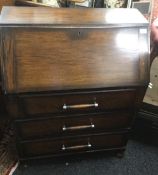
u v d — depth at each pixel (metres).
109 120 1.26
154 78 1.44
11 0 1.46
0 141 1.53
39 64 1.03
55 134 1.25
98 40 1.07
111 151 1.46
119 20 1.12
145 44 1.11
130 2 1.37
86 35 1.06
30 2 1.44
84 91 1.08
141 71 1.11
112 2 1.38
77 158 1.47
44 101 1.09
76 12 1.20
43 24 1.01
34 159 1.38
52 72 1.04
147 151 1.54
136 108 1.24
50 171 1.39
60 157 1.46
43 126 1.20
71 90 1.06
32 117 1.14
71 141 1.31
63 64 1.04
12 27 0.99
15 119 1.13
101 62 1.07
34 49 1.02
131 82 1.10
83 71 1.06
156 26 1.33
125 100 1.18
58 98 1.09
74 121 1.21
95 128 1.27
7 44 0.99
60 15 1.14
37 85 1.02
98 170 1.42
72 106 1.12
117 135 1.35
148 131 1.65
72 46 1.05
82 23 1.05
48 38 1.03
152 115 1.52
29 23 1.01
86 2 1.40
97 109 1.18
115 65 1.09
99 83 1.07
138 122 1.62
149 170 1.43
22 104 1.07
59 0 1.43
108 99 1.15
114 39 1.08
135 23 1.09
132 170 1.43
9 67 1.00
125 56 1.09
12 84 1.00
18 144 1.25
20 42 1.00
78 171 1.40
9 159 1.43
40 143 1.28
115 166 1.44
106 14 1.19
